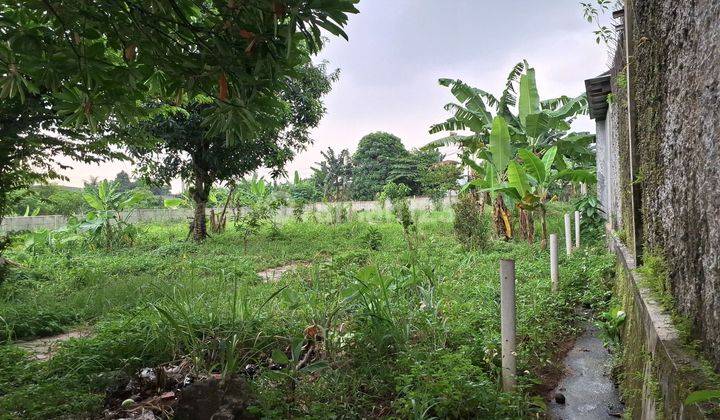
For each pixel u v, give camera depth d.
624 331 4.64
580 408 3.74
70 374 3.72
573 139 13.91
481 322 4.99
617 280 6.46
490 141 12.21
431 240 12.06
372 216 25.45
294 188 32.81
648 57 3.96
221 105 2.91
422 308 4.94
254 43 2.75
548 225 14.84
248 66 2.93
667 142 3.36
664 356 2.56
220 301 5.68
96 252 14.95
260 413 3.10
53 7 2.55
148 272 10.35
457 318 4.74
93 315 6.55
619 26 5.67
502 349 3.68
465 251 11.38
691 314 2.72
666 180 3.43
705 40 2.36
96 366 3.96
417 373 3.28
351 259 10.15
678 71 2.96
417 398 3.13
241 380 3.19
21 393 3.17
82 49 2.71
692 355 2.45
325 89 18.52
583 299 6.61
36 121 6.80
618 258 6.73
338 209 23.97
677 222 3.08
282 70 2.86
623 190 6.77
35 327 5.79
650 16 3.85
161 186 17.36
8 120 6.67
